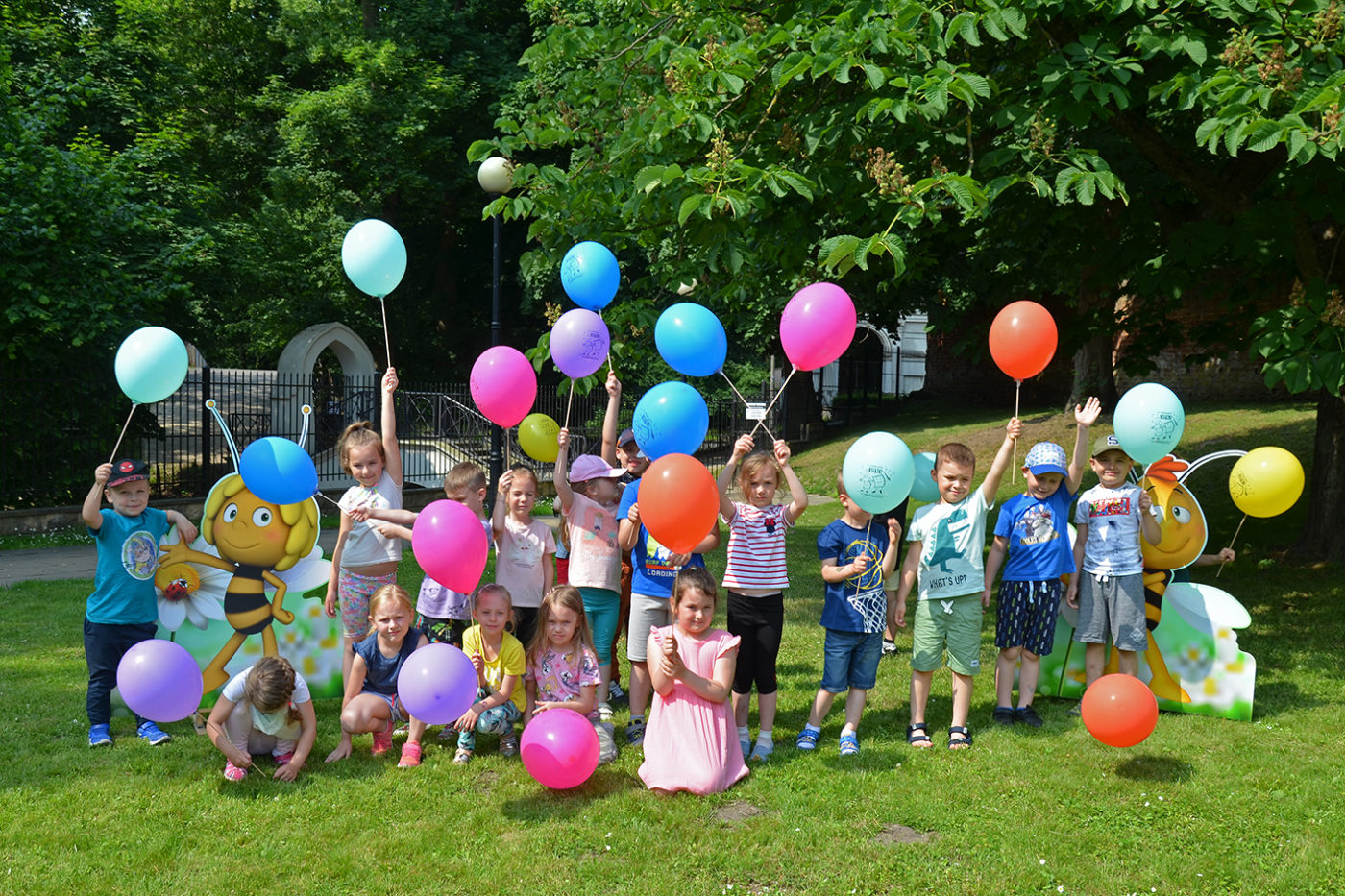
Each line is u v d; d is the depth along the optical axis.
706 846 3.61
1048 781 4.20
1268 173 7.07
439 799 4.07
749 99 6.78
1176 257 6.91
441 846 3.62
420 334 27.50
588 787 4.20
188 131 24.06
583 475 5.30
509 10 26.84
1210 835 3.69
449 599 5.06
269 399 16.59
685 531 4.12
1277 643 6.37
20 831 3.68
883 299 10.99
